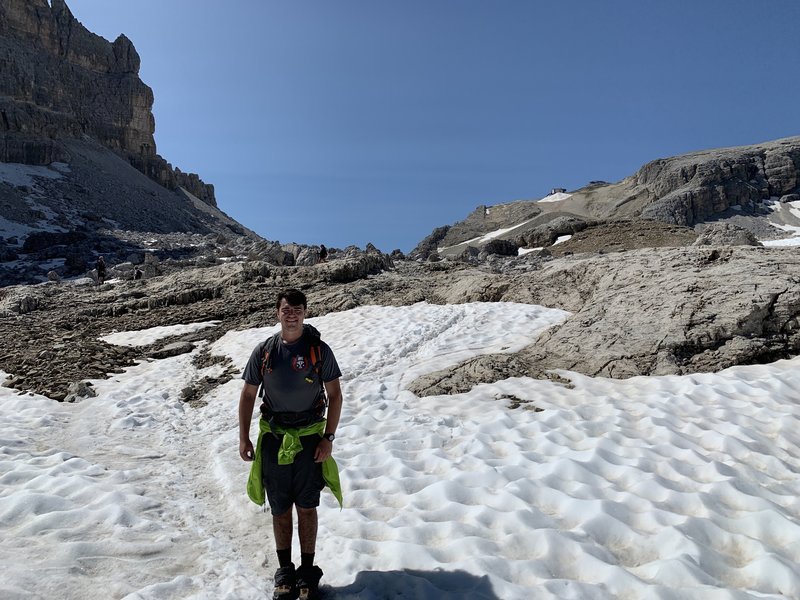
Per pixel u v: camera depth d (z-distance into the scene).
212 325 19.83
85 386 12.52
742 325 10.71
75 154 121.88
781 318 10.72
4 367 15.18
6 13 121.81
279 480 4.86
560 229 68.88
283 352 4.86
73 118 130.25
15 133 107.94
